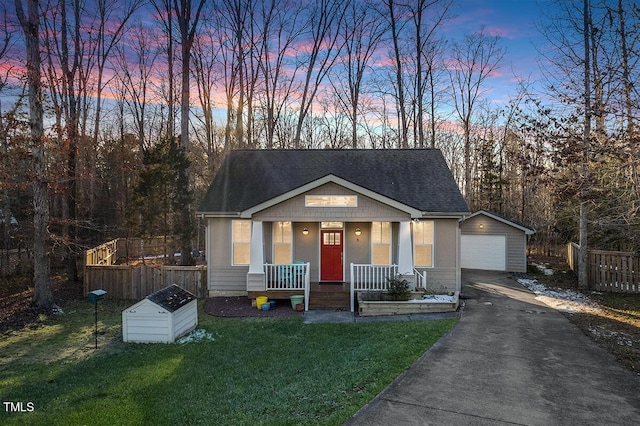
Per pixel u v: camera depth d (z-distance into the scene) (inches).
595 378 287.1
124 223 906.1
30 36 516.4
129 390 285.1
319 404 249.4
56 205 890.7
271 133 1037.8
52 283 694.5
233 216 609.6
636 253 599.5
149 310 408.2
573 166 397.7
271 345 387.5
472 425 221.9
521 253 827.4
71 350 384.2
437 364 313.4
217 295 618.2
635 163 327.0
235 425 228.4
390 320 470.0
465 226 877.2
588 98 361.7
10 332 441.4
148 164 775.1
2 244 818.8
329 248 626.2
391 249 620.4
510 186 1460.4
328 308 546.3
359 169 690.8
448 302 501.0
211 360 348.2
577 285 655.1
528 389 268.5
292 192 555.5
